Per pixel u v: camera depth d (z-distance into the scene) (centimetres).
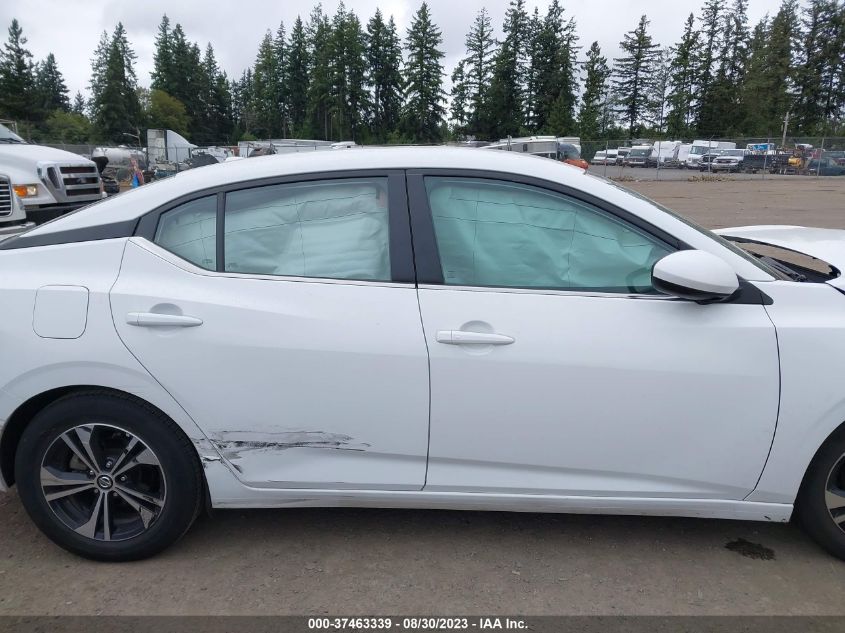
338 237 258
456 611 238
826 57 8156
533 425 246
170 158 3806
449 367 243
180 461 254
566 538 285
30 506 259
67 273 254
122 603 241
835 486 256
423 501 260
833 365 239
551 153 3712
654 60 8844
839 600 245
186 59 10319
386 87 8950
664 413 243
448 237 255
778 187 2948
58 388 250
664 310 244
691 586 253
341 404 247
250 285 251
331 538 284
